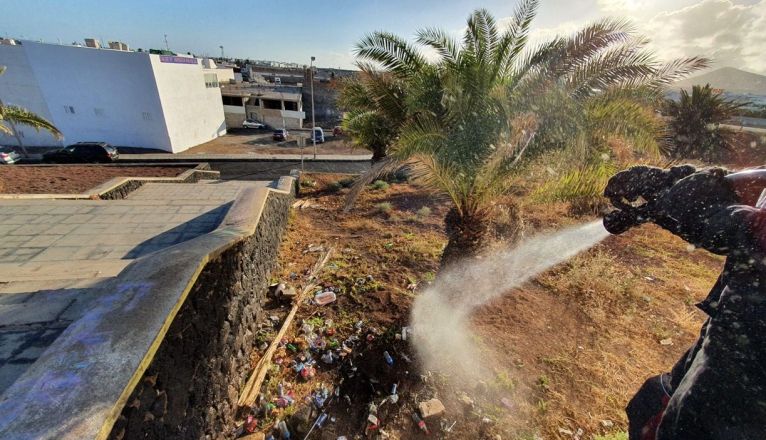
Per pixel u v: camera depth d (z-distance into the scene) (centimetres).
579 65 389
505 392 368
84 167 1187
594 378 390
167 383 215
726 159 1356
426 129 418
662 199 158
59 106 2508
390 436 327
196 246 278
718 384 135
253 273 443
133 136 2645
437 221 902
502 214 625
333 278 606
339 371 403
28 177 891
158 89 2506
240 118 3884
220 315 306
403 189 1254
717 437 133
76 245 456
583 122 372
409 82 500
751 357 128
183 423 239
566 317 499
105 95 2509
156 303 196
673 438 148
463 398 361
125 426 171
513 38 457
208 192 923
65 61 2398
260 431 331
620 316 506
